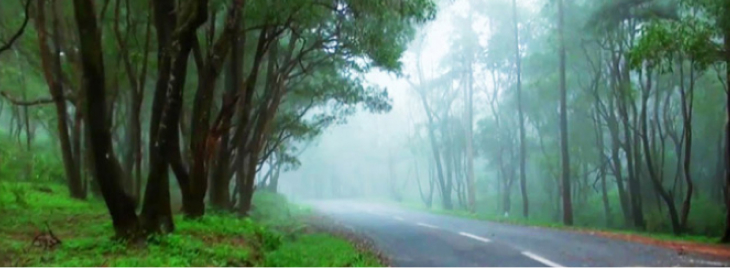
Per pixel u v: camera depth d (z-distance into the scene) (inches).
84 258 366.9
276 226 810.2
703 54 625.9
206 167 583.5
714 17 652.7
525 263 470.9
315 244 616.1
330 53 806.5
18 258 364.5
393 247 616.1
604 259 486.0
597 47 1214.3
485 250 570.3
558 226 930.1
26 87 1082.1
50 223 541.3
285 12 613.0
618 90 1183.6
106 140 400.2
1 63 983.0
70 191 844.6
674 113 1445.6
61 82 733.3
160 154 441.1
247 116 738.2
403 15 585.3
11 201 657.0
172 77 438.9
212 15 593.6
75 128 855.1
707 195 1643.7
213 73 566.6
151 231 428.8
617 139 1283.2
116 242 404.2
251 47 856.3
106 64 775.7
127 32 678.5
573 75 1385.3
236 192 893.2
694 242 683.4
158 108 447.2
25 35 791.1
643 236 732.7
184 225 497.7
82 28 382.6
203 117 574.2
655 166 1320.1
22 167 986.7
